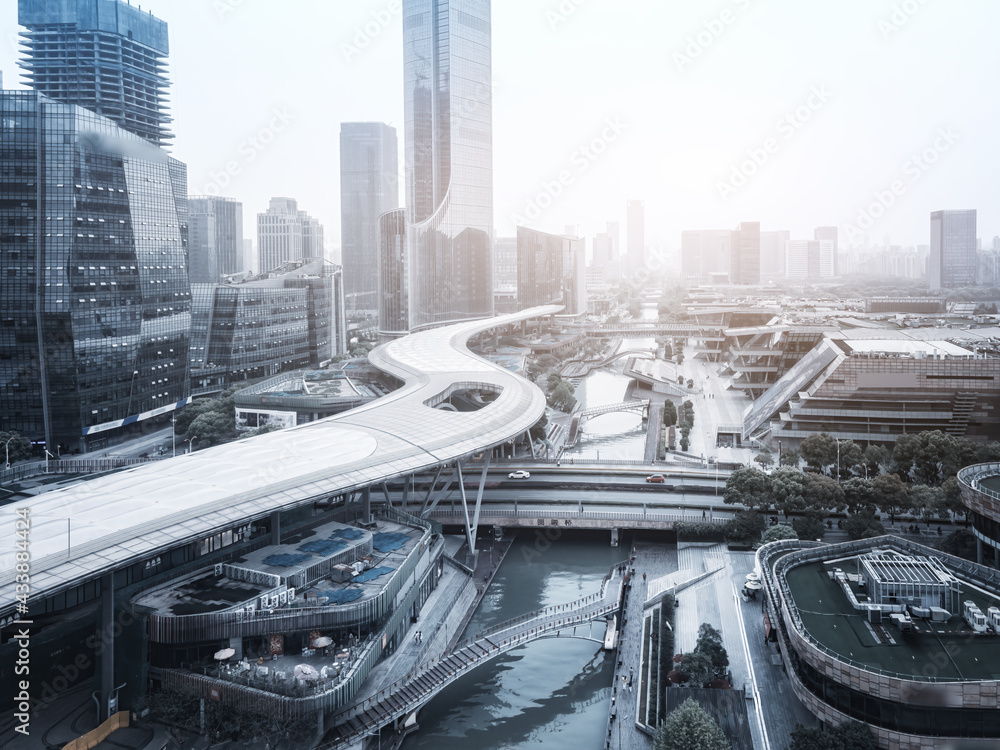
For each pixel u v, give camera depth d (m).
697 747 115.94
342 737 132.38
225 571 159.75
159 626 138.00
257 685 131.25
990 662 120.94
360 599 151.38
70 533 140.50
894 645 126.94
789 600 143.12
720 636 160.75
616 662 162.12
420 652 161.50
